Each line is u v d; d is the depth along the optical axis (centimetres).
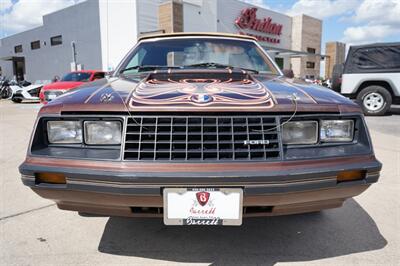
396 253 204
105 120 168
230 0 2055
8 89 1830
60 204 181
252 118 167
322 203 180
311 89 201
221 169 157
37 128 173
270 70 286
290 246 212
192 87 189
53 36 2441
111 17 1759
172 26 1382
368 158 175
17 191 318
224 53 298
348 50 867
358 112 181
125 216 176
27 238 223
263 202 163
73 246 212
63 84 1030
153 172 156
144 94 178
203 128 163
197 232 230
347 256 200
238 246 212
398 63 805
